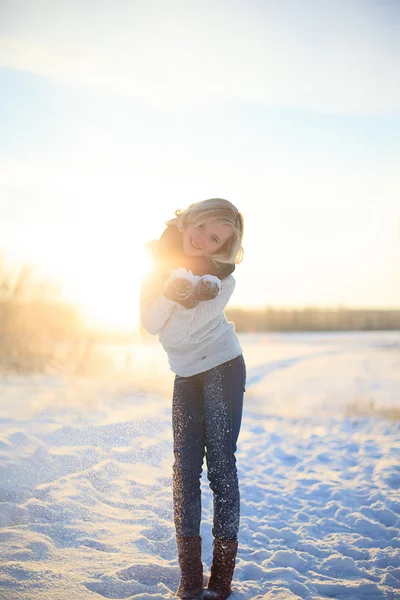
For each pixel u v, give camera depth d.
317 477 5.11
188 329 2.86
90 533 3.55
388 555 3.47
